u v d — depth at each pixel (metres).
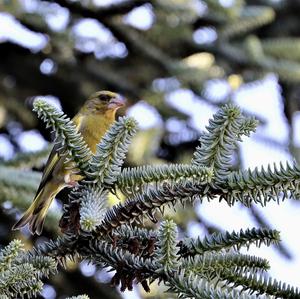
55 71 15.76
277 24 18.73
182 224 12.92
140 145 13.81
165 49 16.05
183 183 5.90
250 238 6.09
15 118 15.45
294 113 16.89
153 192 5.96
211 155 5.80
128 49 15.36
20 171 10.18
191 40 15.73
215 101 15.38
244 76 15.73
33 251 6.27
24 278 5.75
